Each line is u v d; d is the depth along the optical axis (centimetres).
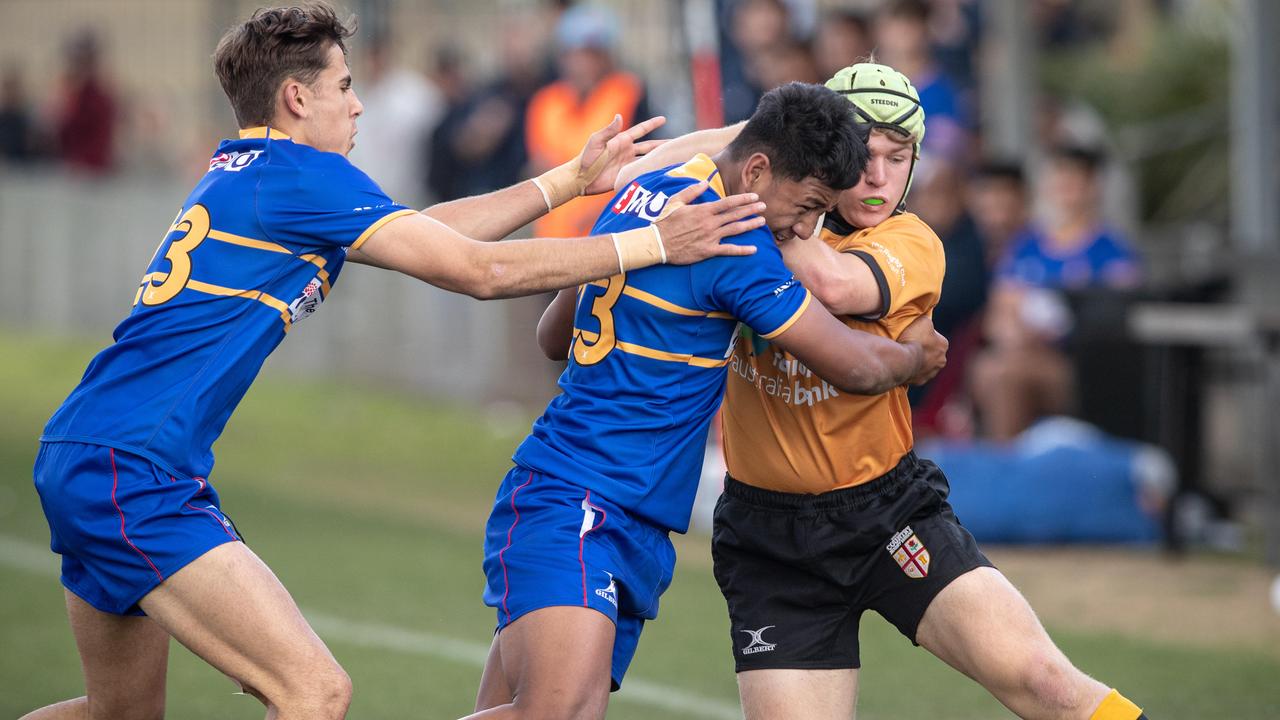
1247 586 2653
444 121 4591
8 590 2580
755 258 1304
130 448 1301
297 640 1291
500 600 1298
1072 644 2247
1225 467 3631
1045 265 3319
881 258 1368
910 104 1375
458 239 1322
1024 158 4000
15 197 6569
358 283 5206
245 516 3222
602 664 1265
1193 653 2198
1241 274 2777
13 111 7012
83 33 6631
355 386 5194
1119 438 3225
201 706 1933
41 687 1983
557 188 1494
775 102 1321
